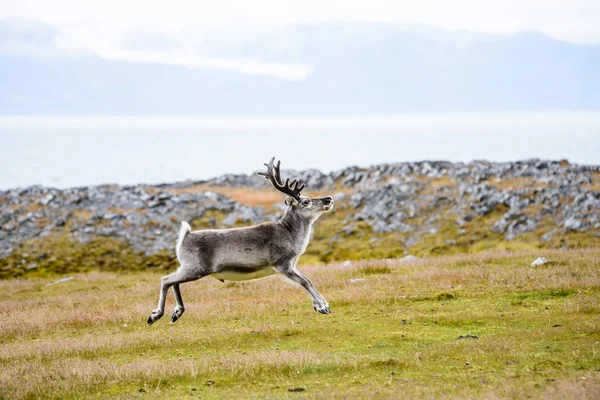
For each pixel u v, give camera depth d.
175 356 57.91
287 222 67.75
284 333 63.12
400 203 192.00
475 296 75.62
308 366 50.59
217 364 52.75
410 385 45.12
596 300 67.62
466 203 185.12
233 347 59.72
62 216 189.25
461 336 58.19
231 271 65.75
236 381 48.94
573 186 186.88
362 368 50.03
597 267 87.44
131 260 164.25
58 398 47.25
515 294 75.00
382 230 178.75
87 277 130.38
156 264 161.75
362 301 75.75
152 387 48.66
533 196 181.88
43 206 196.12
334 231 181.62
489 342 53.94
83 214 191.25
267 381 48.59
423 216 183.00
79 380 50.31
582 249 114.88
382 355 53.88
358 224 184.00
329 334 62.31
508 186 194.25
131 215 190.25
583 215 166.62
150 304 82.44
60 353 59.78
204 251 64.94
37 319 75.19
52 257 164.88
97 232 180.25
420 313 69.12
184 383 49.12
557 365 47.19
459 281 84.38
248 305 77.25
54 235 178.12
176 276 65.31
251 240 65.62
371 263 110.75
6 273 155.12
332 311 72.56
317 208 67.81
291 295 82.56
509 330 59.34
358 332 62.41
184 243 65.25
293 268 67.62
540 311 66.19
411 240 170.38
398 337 59.72
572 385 41.28
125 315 74.62
